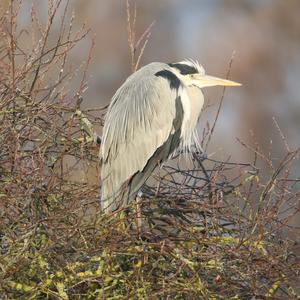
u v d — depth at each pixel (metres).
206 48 38.88
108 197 11.87
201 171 11.91
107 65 34.22
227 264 10.51
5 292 9.99
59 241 10.10
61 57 12.66
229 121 35.75
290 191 11.09
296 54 40.81
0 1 11.65
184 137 13.99
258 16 41.81
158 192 11.62
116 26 34.62
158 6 39.06
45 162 11.03
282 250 10.66
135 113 13.35
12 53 10.87
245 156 27.22
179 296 10.55
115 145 12.99
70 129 11.18
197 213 11.40
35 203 10.38
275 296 10.58
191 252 10.55
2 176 10.77
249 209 11.02
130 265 10.78
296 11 42.22
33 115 11.15
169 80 13.82
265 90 37.69
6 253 10.16
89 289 10.50
